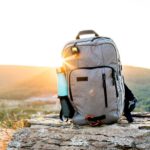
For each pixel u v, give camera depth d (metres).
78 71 1.63
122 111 1.71
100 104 1.62
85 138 1.51
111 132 1.52
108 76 1.61
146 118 1.87
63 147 1.50
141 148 1.40
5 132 2.36
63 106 1.71
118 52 1.69
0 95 27.25
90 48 1.62
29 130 1.66
